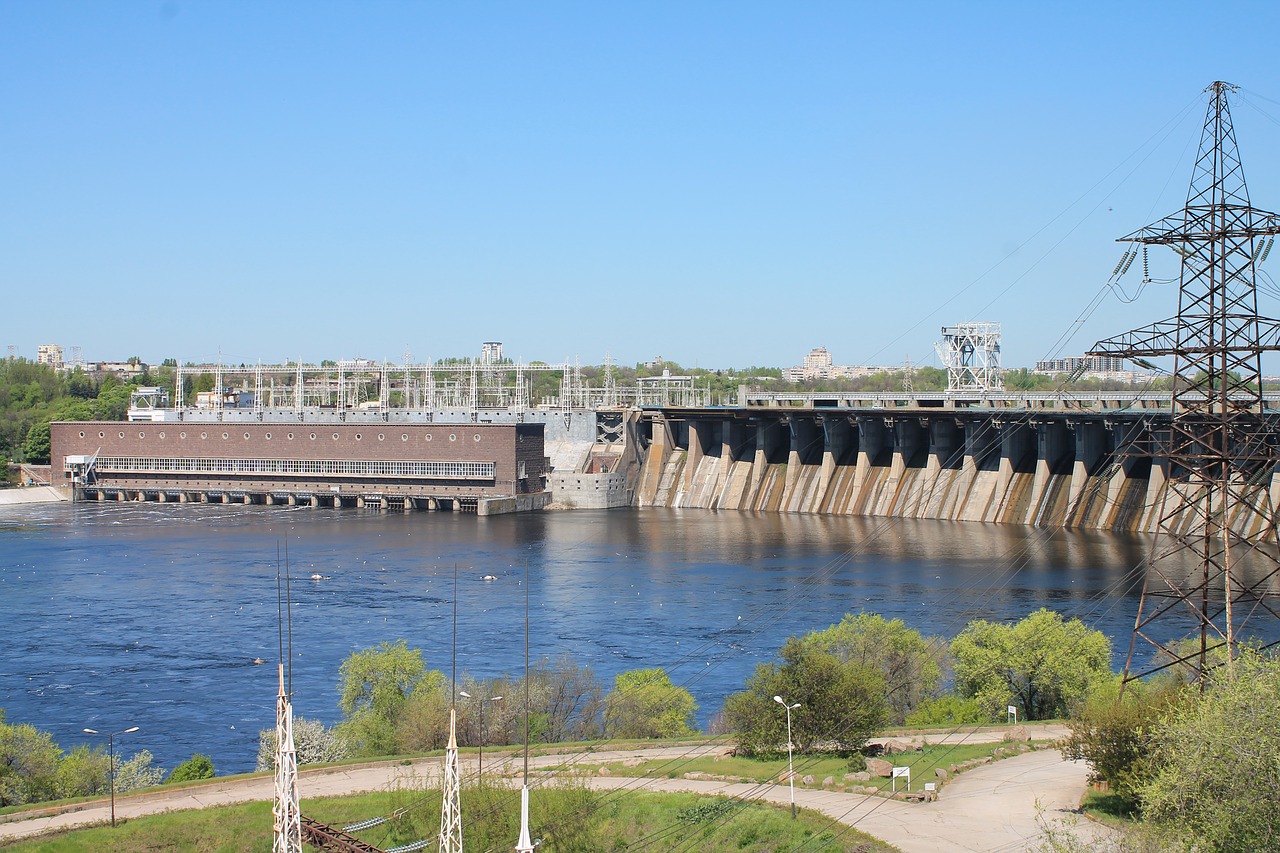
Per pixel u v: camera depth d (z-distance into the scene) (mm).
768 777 94688
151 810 92625
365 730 113875
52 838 85875
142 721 124938
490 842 80875
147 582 195250
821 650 114625
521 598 181000
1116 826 78750
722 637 155125
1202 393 91188
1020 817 82250
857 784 91312
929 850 76562
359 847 76375
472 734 111312
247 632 160375
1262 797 65375
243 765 112500
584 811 84125
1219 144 89062
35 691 135000
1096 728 85250
